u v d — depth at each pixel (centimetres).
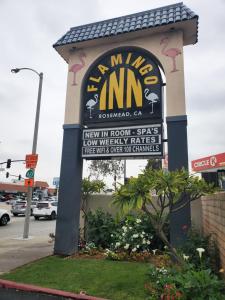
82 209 1061
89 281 575
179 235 714
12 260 773
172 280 473
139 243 816
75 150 873
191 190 542
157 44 859
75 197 849
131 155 812
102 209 1051
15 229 1745
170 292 443
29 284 559
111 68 904
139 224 863
